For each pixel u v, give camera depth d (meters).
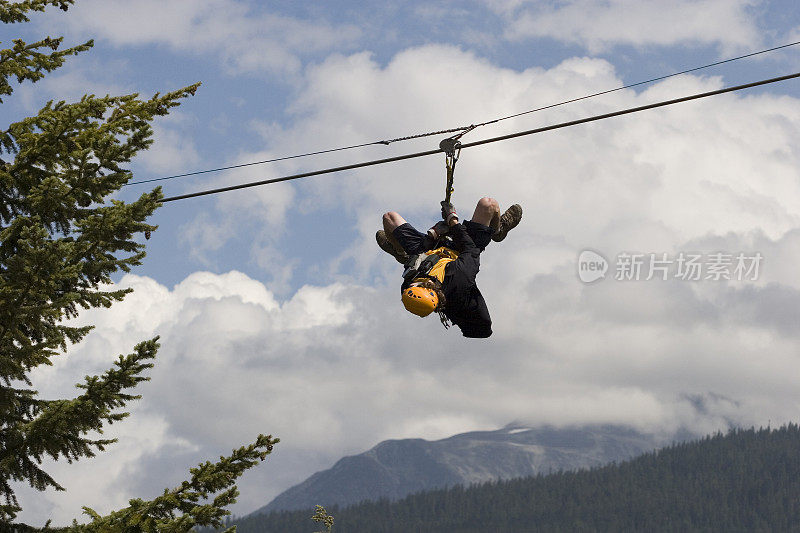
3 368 13.20
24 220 13.45
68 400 13.43
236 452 13.57
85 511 13.65
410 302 12.33
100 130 13.93
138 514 13.38
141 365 13.41
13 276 12.72
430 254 13.09
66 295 12.94
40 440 13.27
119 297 13.57
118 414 13.57
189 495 13.48
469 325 13.14
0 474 13.47
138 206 13.27
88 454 13.62
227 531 13.55
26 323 13.29
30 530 13.45
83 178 13.59
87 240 13.32
